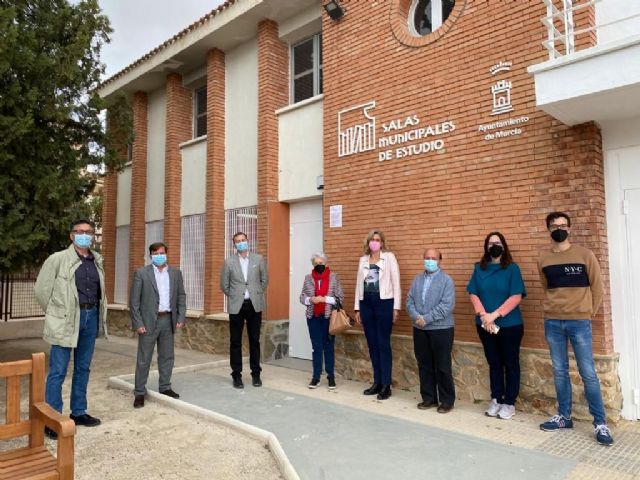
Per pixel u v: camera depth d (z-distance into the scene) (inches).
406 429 205.3
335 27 328.8
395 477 160.9
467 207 255.8
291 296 376.2
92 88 347.6
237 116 425.7
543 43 203.2
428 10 297.3
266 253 372.2
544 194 230.4
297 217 378.6
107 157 349.7
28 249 289.6
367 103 305.4
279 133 386.3
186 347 441.1
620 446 186.5
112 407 240.4
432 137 272.7
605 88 183.9
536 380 227.5
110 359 378.6
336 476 161.8
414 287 241.8
